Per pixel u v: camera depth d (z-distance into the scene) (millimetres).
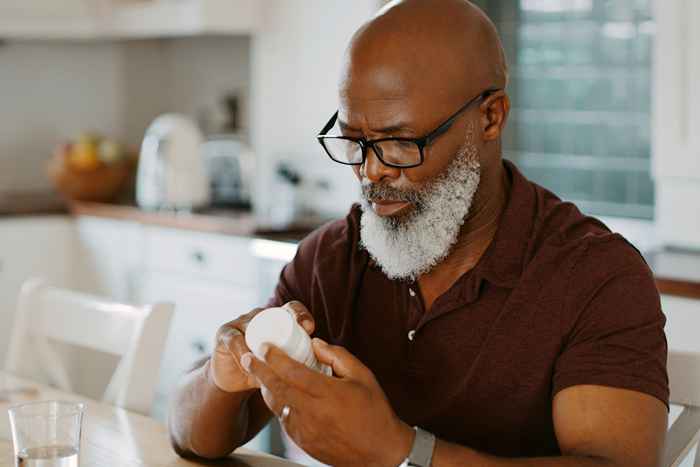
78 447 1147
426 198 1206
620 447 1115
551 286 1231
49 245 3762
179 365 3375
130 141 4348
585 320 1207
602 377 1152
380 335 1361
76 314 1847
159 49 4355
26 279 3707
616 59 3023
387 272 1263
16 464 1137
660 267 2383
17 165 4160
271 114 3531
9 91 4117
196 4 3436
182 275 3355
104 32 3900
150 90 4367
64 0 3832
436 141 1184
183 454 1351
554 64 3162
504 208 1321
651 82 2951
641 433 1121
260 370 1058
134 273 3551
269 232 3057
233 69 4043
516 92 3264
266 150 3561
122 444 1403
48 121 4223
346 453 1071
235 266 3154
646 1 2932
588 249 1233
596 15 3047
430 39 1174
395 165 1188
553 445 1292
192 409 1303
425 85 1169
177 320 3379
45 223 3746
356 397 1050
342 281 1404
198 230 3270
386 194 1208
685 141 2578
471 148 1220
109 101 4336
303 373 1040
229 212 3480
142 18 3717
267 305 1498
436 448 1086
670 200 2676
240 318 1250
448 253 1273
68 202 3830
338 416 1045
